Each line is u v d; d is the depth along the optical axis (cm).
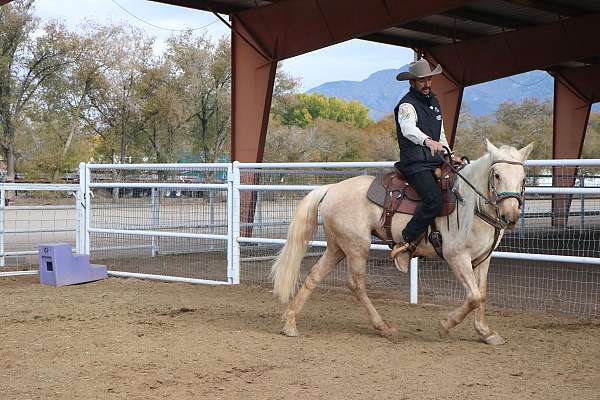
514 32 2141
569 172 2469
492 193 605
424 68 666
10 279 1138
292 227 713
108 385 515
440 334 688
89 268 1110
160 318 791
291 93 5700
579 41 2019
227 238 1066
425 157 655
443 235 652
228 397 487
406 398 487
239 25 1752
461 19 2023
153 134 4816
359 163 907
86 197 1203
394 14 1545
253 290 1017
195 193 1403
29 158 4556
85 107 4666
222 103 4878
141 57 4719
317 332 717
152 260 1323
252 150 1741
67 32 4466
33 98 4503
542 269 1313
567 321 789
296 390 504
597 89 2566
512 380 536
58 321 769
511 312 848
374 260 1334
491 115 6788
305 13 1653
